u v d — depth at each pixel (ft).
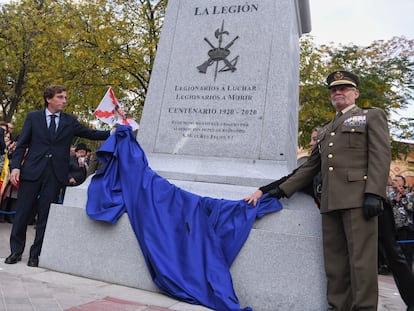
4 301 9.24
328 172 10.66
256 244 11.35
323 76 48.19
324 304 10.54
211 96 15.42
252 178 13.41
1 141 25.70
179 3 17.28
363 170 10.26
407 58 46.83
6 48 62.44
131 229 12.59
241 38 15.76
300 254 10.94
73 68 46.37
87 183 14.52
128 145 13.96
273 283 11.01
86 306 9.49
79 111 48.11
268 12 15.84
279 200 12.49
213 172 14.05
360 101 41.65
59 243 13.43
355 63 47.19
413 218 23.85
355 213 9.98
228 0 16.55
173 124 15.58
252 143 14.33
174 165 14.78
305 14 19.06
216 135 14.85
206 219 12.19
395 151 47.26
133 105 50.06
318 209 12.04
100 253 12.80
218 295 10.44
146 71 47.85
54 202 14.48
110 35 46.34
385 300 15.75
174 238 11.98
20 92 66.74
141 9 47.57
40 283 11.40
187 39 16.53
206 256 11.39
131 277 12.23
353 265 9.78
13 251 13.97
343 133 10.77
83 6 48.39
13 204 27.99
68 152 14.94
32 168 14.19
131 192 13.07
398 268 11.62
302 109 44.75
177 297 11.02
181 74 16.11
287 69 14.88
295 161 18.39
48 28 51.08
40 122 14.61
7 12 63.93
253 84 15.01
